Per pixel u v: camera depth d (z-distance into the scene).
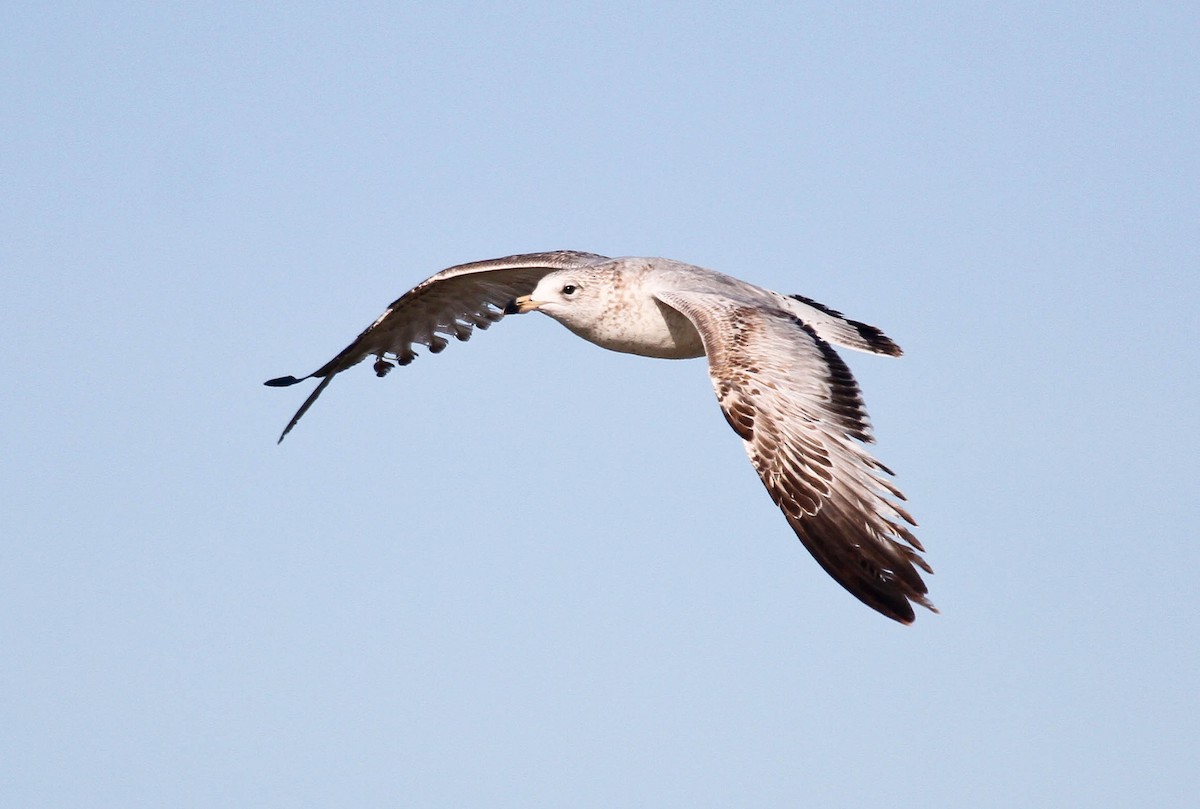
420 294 19.17
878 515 13.42
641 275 17.16
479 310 19.64
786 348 14.45
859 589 13.33
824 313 16.89
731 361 14.39
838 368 14.20
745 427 14.07
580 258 18.77
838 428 13.80
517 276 19.14
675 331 17.22
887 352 16.11
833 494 13.63
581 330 17.52
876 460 13.53
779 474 13.85
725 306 15.27
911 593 13.20
